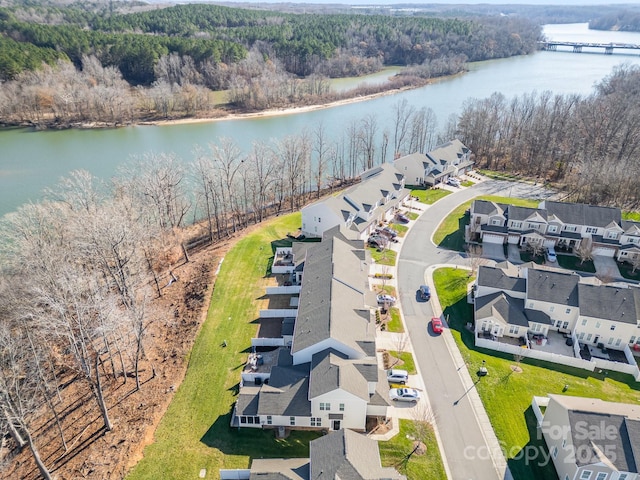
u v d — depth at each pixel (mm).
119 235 57125
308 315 52531
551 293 58312
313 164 121438
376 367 45750
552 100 156125
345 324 50438
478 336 57781
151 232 73250
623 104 122125
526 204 94125
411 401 46844
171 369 52688
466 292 65500
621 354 55906
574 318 57656
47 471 40344
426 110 155500
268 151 104812
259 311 59594
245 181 88875
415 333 57062
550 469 40625
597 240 75562
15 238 62469
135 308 49781
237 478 39406
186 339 56781
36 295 53375
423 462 40656
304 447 42594
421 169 102562
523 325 56875
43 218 65438
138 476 40281
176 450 42438
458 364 52125
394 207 90125
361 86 193500
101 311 45312
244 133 139875
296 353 48125
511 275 62812
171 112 160375
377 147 135000
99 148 126625
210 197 91438
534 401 46469
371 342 49188
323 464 36250
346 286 57375
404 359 52500
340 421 43875
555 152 112562
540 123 118000
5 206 91062
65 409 49031
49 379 52875
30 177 105875
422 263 72938
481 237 80375
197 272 70938
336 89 196000
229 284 66312
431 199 97000
